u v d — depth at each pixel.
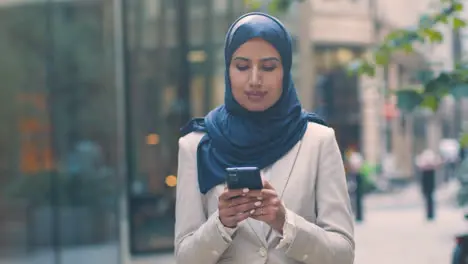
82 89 10.76
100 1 10.77
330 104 27.80
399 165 33.03
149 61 10.91
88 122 10.72
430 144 36.44
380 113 29.05
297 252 2.25
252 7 5.21
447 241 12.97
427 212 17.11
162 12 10.95
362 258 11.25
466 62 4.16
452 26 4.41
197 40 10.97
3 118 10.64
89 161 10.57
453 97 4.07
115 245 10.23
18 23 10.69
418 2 26.03
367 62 4.64
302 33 22.12
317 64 27.44
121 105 10.82
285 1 5.14
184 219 2.44
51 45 10.68
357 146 28.61
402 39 4.46
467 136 4.48
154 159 10.88
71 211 10.28
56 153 10.58
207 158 2.41
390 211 20.25
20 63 10.73
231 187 2.17
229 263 2.37
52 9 10.66
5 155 10.60
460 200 5.46
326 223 2.37
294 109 2.41
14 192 10.34
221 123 2.42
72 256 9.72
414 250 11.99
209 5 10.92
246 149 2.36
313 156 2.40
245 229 2.36
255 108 2.35
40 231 10.07
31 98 10.72
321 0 27.08
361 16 27.73
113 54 10.83
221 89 11.03
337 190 2.40
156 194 10.80
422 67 4.48
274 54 2.35
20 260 9.47
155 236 10.71
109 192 10.57
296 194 2.36
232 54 2.37
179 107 10.92
